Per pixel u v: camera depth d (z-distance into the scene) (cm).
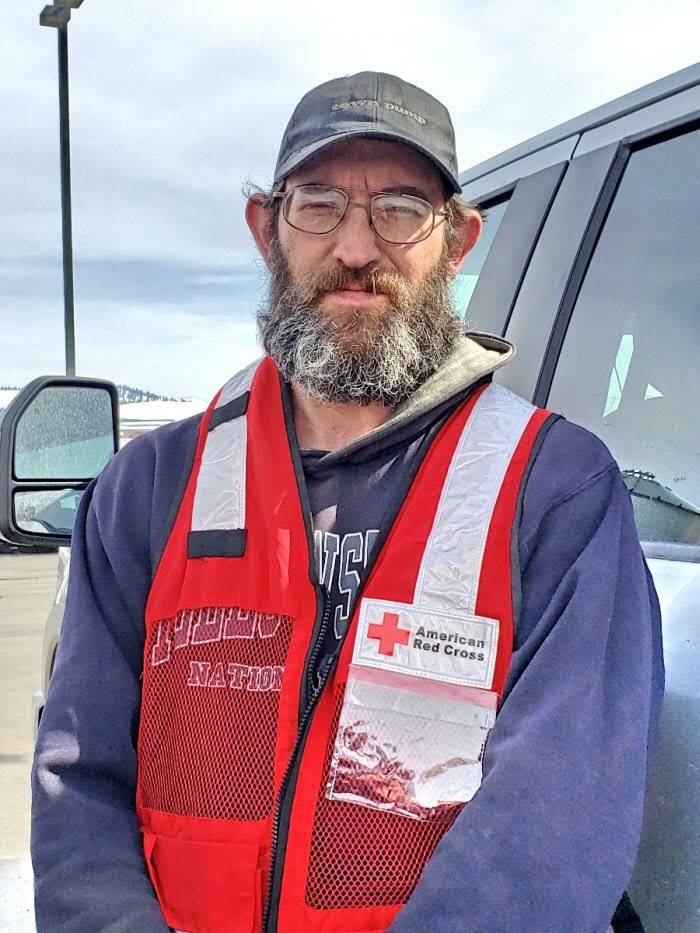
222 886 139
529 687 133
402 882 135
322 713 141
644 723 129
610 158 193
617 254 186
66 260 1409
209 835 142
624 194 188
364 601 144
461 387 154
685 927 119
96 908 139
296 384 168
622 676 131
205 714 147
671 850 126
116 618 165
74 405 247
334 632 148
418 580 143
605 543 139
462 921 120
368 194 166
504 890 120
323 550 154
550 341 196
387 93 166
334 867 135
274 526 152
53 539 235
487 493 146
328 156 165
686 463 162
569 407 189
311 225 167
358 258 162
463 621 141
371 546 152
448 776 136
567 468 145
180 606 153
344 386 164
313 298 167
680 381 167
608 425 181
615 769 125
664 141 182
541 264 203
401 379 164
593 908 119
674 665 141
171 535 161
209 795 144
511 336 206
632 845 123
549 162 212
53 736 155
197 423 175
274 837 138
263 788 142
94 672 159
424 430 157
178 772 148
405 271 166
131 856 147
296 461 158
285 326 169
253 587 150
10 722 488
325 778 138
